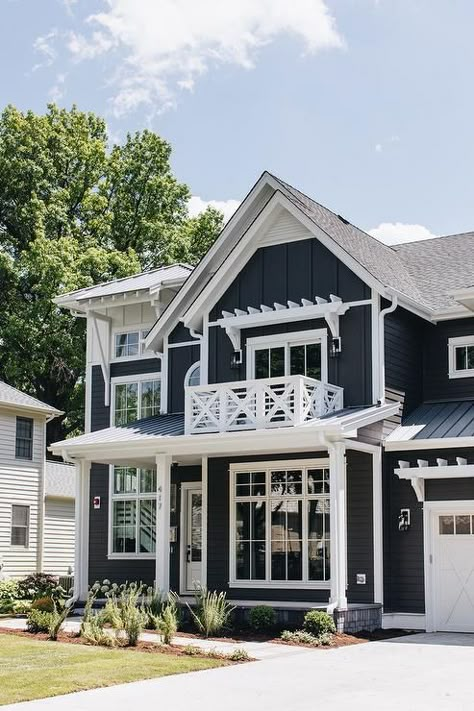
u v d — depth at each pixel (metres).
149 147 46.12
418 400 22.48
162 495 20.88
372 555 20.38
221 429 20.67
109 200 45.88
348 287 21.61
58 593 27.02
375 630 19.75
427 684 12.59
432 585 20.22
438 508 20.31
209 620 18.06
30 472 31.98
